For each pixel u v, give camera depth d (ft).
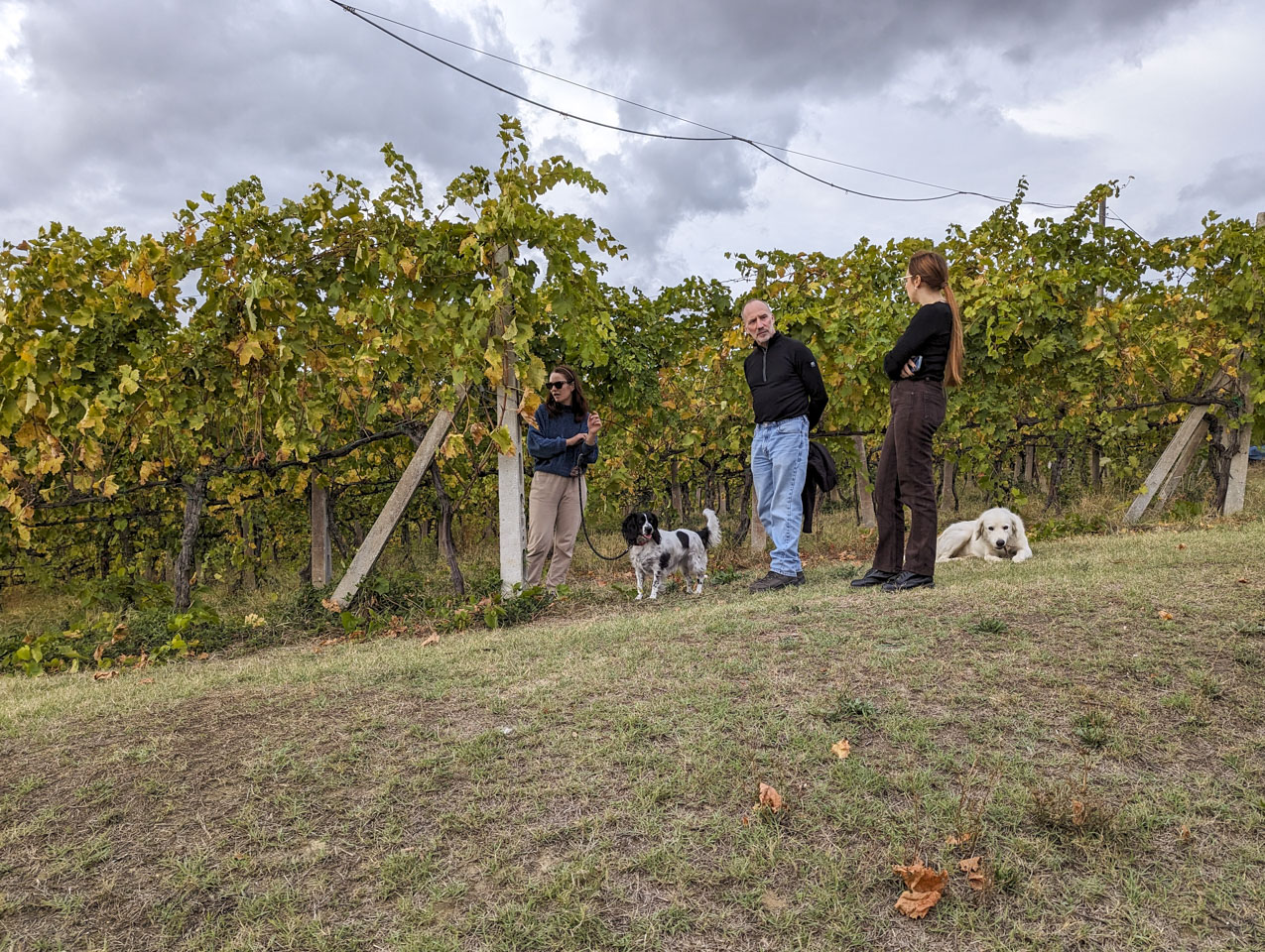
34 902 6.59
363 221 18.69
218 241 18.02
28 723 11.07
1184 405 29.19
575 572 26.73
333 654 14.92
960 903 6.05
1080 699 9.27
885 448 16.69
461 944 5.84
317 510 25.25
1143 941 5.60
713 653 11.79
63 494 23.48
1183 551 17.04
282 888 6.61
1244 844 6.62
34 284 18.01
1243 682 9.40
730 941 5.78
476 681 11.28
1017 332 26.66
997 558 20.98
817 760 8.20
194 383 18.98
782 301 28.17
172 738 9.78
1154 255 33.83
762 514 19.11
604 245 20.62
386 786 8.13
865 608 13.76
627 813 7.41
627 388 27.07
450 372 18.93
